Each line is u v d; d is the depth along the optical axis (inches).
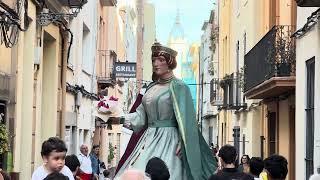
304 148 638.5
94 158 834.2
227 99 1291.8
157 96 306.2
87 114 1130.0
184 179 300.8
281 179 319.6
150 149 303.1
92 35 1152.2
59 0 757.3
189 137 297.9
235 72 1256.8
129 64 1379.2
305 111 634.8
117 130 1791.3
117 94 1684.3
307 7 601.9
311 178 278.2
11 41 553.3
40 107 717.9
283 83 727.7
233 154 328.2
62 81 849.5
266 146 939.3
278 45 742.5
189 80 3681.1
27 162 662.5
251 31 1072.8
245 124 1134.4
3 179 284.7
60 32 827.4
